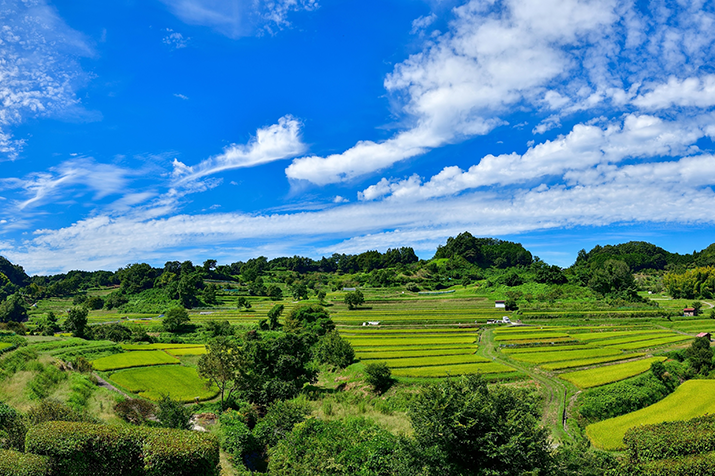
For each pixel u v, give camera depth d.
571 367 79.88
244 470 36.59
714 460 29.22
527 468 27.69
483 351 97.19
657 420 56.03
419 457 29.81
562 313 139.75
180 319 129.12
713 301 164.50
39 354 65.56
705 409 59.47
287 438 40.09
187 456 24.44
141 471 24.95
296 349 72.94
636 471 30.91
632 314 135.00
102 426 25.97
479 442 28.25
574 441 50.06
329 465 32.06
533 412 31.09
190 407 55.16
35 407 35.91
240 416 52.44
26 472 22.44
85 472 24.22
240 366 57.91
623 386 66.31
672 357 83.69
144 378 69.50
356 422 44.03
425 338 111.38
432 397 31.06
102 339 110.88
